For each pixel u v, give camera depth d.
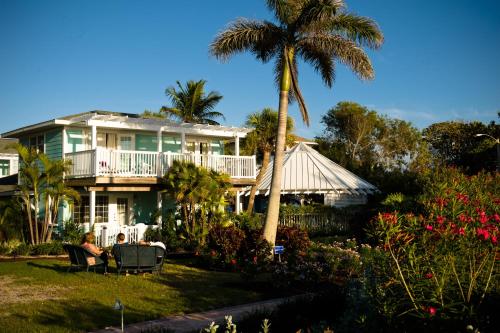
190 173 21.88
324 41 19.88
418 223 6.77
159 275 15.53
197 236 21.95
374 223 6.86
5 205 22.36
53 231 24.25
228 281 14.67
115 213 26.09
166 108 40.66
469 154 43.69
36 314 10.52
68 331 9.28
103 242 21.98
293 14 19.83
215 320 9.98
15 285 13.81
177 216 23.86
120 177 22.48
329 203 34.38
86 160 22.52
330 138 68.69
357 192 32.34
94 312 10.69
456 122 60.84
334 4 19.02
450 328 5.39
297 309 8.96
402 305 5.88
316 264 14.37
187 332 8.89
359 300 6.82
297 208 29.52
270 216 19.17
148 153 23.50
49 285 13.80
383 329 5.96
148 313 10.60
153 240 22.97
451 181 17.70
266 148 33.47
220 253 17.34
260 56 21.12
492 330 5.43
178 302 11.70
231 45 19.84
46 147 26.00
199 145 29.86
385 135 67.56
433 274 5.66
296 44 20.44
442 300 5.46
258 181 32.78
